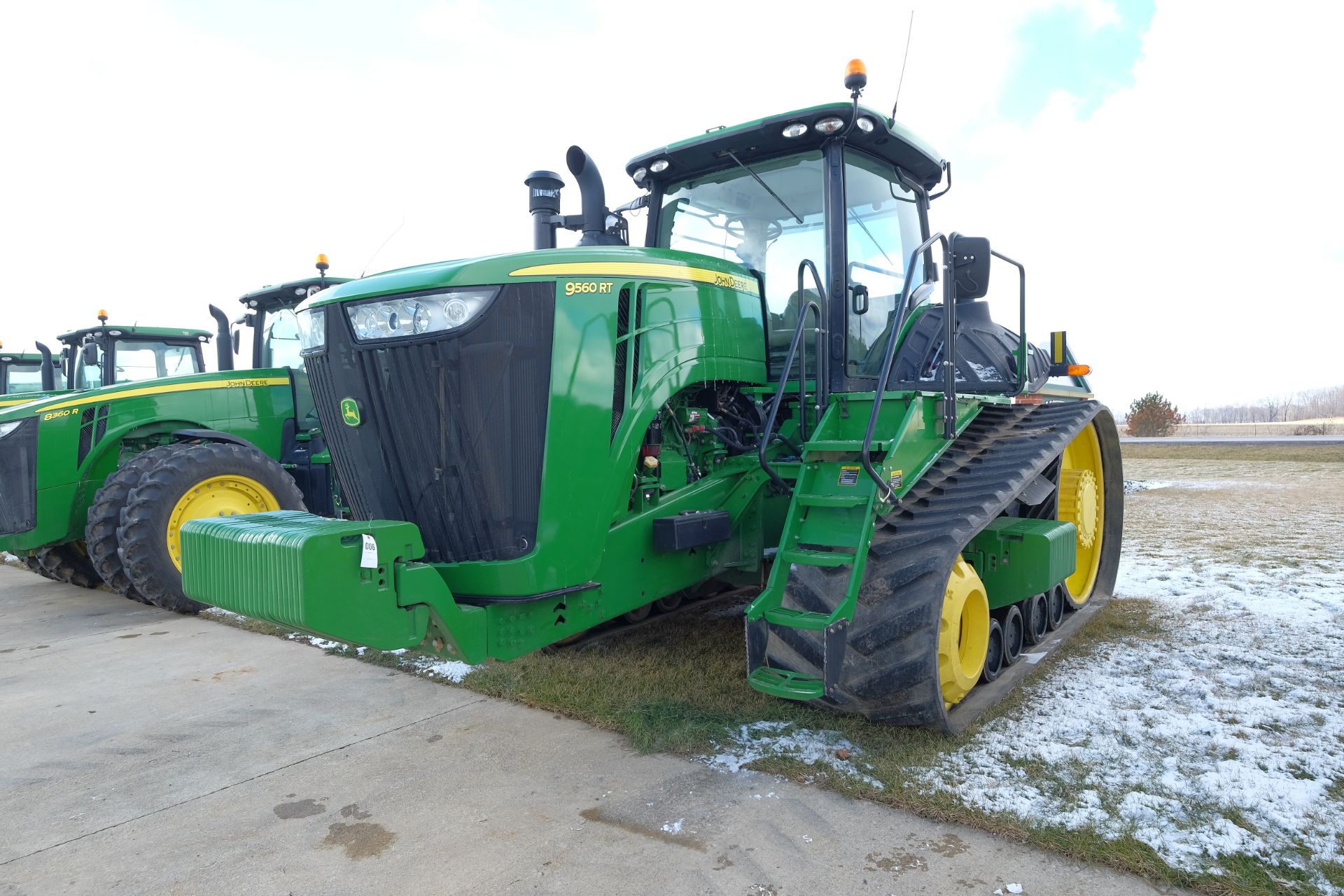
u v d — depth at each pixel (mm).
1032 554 3590
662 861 2264
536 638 2916
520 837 2418
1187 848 2217
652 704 3336
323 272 6352
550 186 4141
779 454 3668
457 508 2902
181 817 2617
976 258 3445
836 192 3572
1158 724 3043
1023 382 4355
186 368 8094
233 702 3650
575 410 2877
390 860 2322
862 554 2855
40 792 2822
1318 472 13578
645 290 3121
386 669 4023
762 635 3037
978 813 2416
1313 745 2844
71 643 4793
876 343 3881
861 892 2098
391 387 2918
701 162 3914
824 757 2826
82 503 5875
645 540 3188
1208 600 4855
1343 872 2105
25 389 10938
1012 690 3408
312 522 2713
